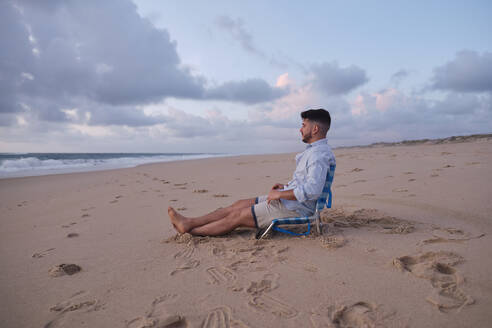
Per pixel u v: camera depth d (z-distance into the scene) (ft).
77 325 4.75
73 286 6.13
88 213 13.64
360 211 11.00
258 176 25.32
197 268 6.77
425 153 33.96
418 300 5.13
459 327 4.38
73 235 9.96
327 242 7.84
